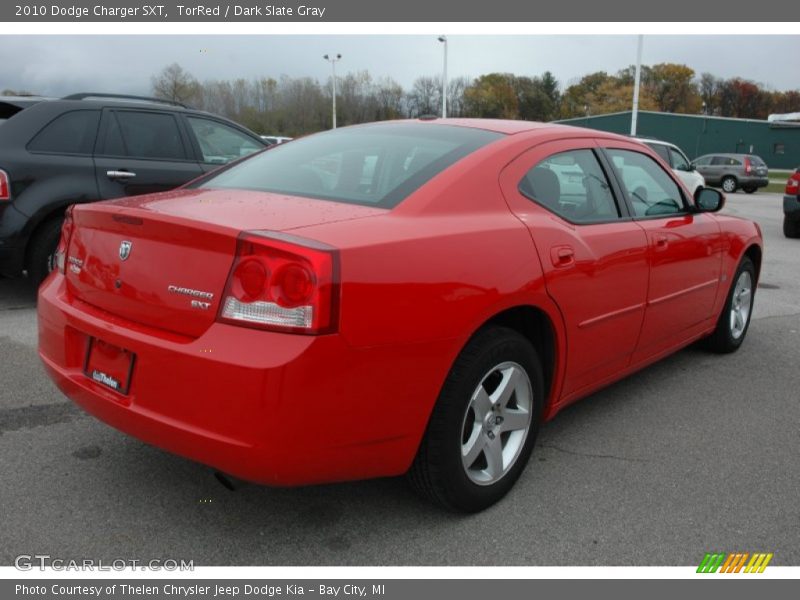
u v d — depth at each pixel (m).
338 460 2.31
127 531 2.65
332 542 2.64
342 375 2.23
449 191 2.76
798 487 3.17
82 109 5.92
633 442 3.59
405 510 2.85
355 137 3.40
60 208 5.70
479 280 2.59
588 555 2.62
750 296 5.26
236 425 2.18
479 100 75.00
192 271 2.32
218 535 2.65
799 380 4.62
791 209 12.42
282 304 2.16
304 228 2.36
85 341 2.66
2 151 5.46
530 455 3.08
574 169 3.38
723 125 55.00
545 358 3.12
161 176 6.25
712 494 3.08
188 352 2.24
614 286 3.37
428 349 2.43
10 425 3.49
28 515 2.72
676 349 4.36
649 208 3.89
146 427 2.38
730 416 3.98
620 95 82.81
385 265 2.33
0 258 5.49
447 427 2.57
